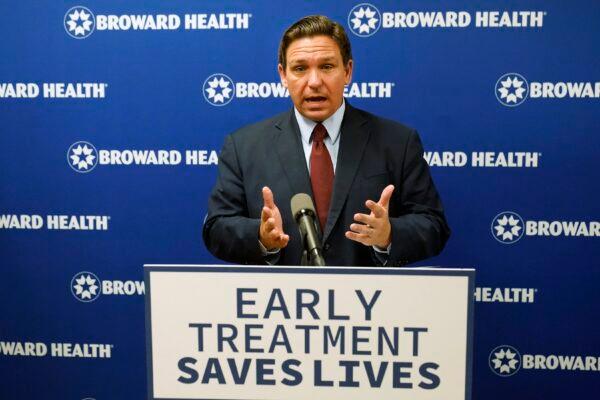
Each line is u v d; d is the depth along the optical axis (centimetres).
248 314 84
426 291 82
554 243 225
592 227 223
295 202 118
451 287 82
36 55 230
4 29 230
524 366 232
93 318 244
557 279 226
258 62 225
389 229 145
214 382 86
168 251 237
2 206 239
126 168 234
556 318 229
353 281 83
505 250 227
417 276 82
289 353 85
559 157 221
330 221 161
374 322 83
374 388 84
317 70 160
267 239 131
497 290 229
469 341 82
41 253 241
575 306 227
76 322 244
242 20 224
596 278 225
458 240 227
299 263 160
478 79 219
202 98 229
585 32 214
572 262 225
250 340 85
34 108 233
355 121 172
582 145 220
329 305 83
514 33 216
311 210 116
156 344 86
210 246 166
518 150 221
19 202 238
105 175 235
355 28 220
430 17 218
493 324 231
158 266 85
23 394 249
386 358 84
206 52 226
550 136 220
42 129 234
